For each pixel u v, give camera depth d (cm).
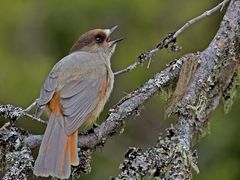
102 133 1080
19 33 1838
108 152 1692
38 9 1842
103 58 1277
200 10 1853
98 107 1173
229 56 1120
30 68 1764
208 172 1536
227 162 1534
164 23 1862
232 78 1134
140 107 1091
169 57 1744
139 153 1029
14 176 1021
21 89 1739
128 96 1098
